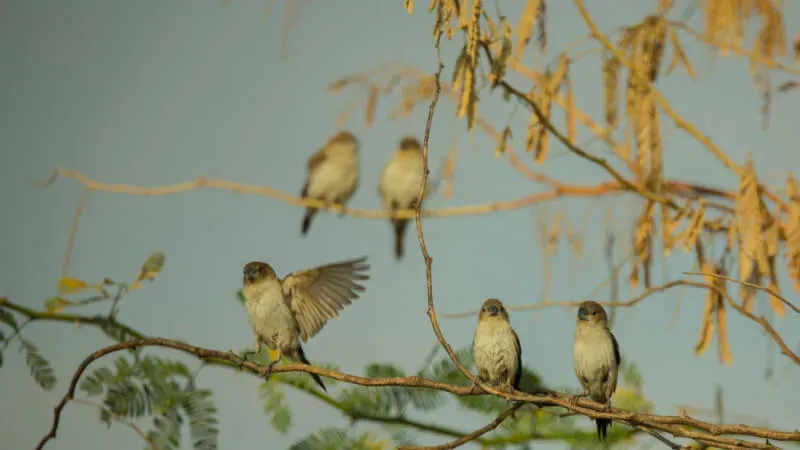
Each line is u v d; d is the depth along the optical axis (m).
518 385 12.05
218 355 9.34
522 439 11.09
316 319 11.91
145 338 9.86
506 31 9.74
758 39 11.35
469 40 9.16
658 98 11.85
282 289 11.79
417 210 8.73
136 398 8.78
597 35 11.62
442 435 10.58
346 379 9.23
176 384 8.94
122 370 8.87
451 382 10.67
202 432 8.69
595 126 12.06
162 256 10.15
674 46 11.59
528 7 10.71
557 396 9.91
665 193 11.88
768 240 10.95
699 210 11.12
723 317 10.98
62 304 9.70
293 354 11.73
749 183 11.08
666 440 8.62
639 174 11.57
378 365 10.79
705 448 8.67
